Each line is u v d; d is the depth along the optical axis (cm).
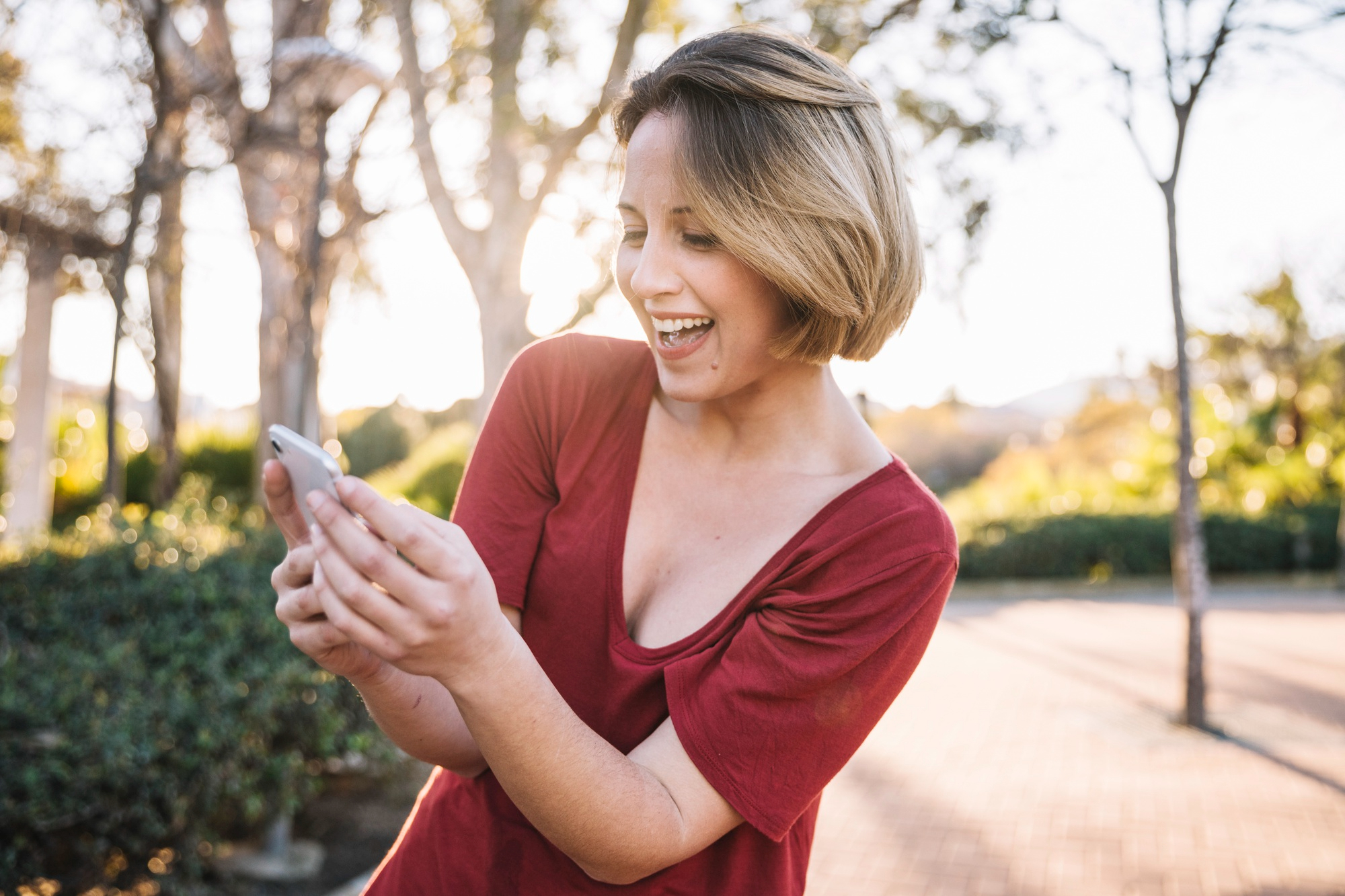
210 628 349
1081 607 1280
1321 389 1834
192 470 1287
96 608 354
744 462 96
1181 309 620
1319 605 1297
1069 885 397
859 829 463
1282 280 1780
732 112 79
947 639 1008
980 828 462
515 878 91
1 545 412
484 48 588
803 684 83
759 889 89
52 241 622
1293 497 1781
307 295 646
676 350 86
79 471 1183
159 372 711
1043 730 638
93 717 286
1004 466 2209
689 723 83
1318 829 449
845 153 81
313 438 704
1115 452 2606
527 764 71
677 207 80
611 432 101
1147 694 739
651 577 96
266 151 654
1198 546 640
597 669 94
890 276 86
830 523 90
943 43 548
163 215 657
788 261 79
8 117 567
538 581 98
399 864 100
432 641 64
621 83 95
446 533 65
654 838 77
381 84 595
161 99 578
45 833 269
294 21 607
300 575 73
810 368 95
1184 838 444
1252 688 757
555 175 621
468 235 644
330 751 357
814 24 558
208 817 319
